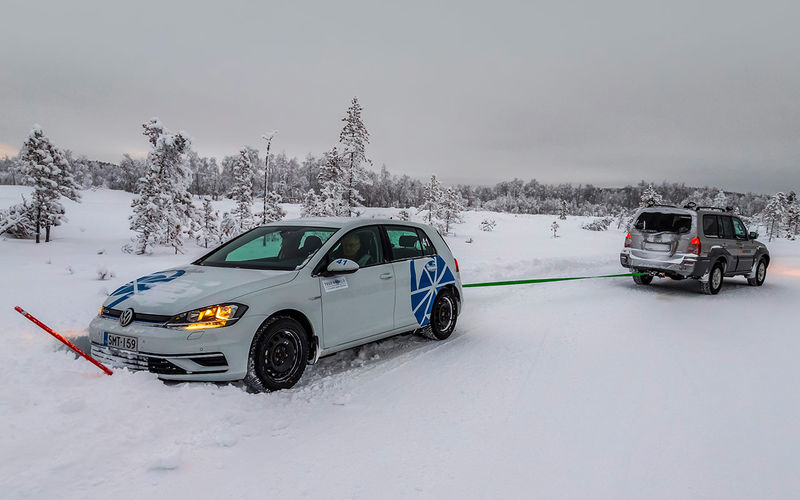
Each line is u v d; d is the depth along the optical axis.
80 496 2.75
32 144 27.44
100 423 3.55
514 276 14.23
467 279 13.28
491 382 4.98
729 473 3.23
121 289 4.89
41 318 6.86
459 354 5.97
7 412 3.59
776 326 8.11
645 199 68.25
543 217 95.12
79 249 25.14
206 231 32.16
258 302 4.40
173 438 3.49
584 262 18.73
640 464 3.34
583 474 3.19
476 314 8.51
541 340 6.76
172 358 4.07
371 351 6.02
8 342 5.43
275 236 5.65
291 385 4.61
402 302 5.94
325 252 5.17
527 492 2.96
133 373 4.15
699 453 3.52
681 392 4.80
